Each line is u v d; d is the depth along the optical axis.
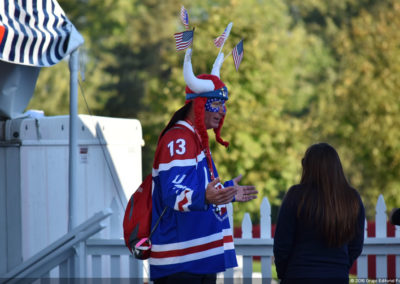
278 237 8.02
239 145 30.67
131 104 59.34
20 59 10.15
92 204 13.48
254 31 32.00
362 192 42.12
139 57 60.81
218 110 8.35
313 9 64.62
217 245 8.08
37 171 12.14
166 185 7.66
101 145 13.92
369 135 40.06
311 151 8.16
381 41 41.19
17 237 11.76
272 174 33.19
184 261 7.86
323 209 7.72
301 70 55.91
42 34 10.55
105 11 59.78
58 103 54.38
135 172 15.56
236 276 13.86
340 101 43.72
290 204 7.95
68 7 60.09
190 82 8.01
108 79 58.91
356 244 8.16
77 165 12.51
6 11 10.16
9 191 11.76
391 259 14.40
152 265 7.98
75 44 11.57
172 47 59.22
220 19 31.77
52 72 54.28
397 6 43.47
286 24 58.78
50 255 10.87
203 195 7.41
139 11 60.47
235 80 30.73
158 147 8.09
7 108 11.82
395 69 39.75
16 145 11.69
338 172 7.97
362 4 59.50
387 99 39.31
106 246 11.27
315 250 7.80
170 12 60.28
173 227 7.94
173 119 8.23
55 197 12.59
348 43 44.56
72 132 11.88
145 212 8.18
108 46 59.53
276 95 33.72
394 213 9.50
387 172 40.00
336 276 7.72
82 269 11.09
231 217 11.62
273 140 32.66
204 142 8.16
